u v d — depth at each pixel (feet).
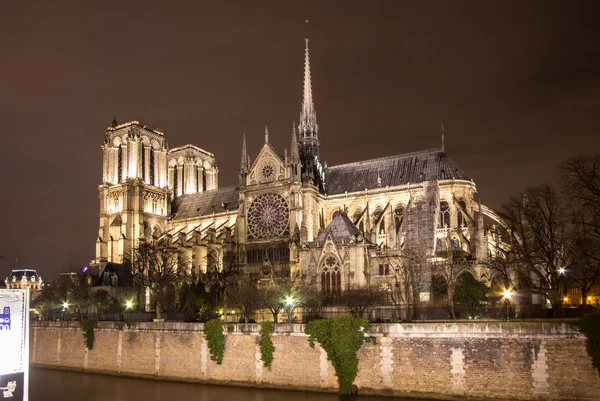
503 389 187.93
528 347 185.78
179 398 226.79
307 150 481.87
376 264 331.77
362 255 322.14
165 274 409.28
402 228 381.81
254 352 240.32
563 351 180.24
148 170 580.30
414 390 202.18
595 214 248.32
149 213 560.61
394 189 440.45
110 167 572.92
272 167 440.86
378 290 305.73
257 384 237.04
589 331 175.52
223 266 426.92
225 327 250.37
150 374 275.59
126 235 542.98
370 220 427.74
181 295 381.60
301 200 426.10
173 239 519.60
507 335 189.47
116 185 561.02
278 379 231.71
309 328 225.15
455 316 279.08
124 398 232.73
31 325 338.75
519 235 302.86
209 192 584.40
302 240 377.50
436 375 199.31
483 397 190.60
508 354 188.65
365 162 483.92
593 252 252.21
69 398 238.07
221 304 360.48
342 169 491.72
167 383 260.62
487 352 192.03
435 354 200.44
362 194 453.99
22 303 82.53
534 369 183.83
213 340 251.19
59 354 321.73
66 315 431.02
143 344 281.74
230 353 247.29
